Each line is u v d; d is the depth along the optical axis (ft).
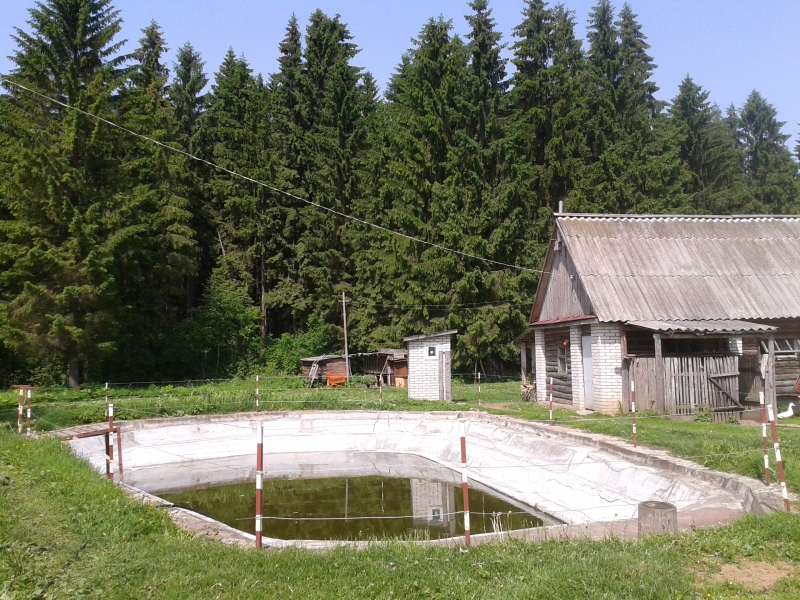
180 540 24.70
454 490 47.75
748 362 59.82
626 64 157.69
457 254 113.29
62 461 35.55
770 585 19.38
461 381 115.65
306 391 84.64
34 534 23.58
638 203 129.39
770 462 33.60
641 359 59.11
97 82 95.35
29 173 88.28
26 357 95.04
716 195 148.25
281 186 135.03
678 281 67.36
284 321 152.46
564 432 50.03
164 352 118.93
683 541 23.25
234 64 153.58
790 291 67.92
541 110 129.90
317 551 23.75
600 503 38.65
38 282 93.40
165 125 124.57
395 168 119.75
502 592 18.76
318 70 144.56
